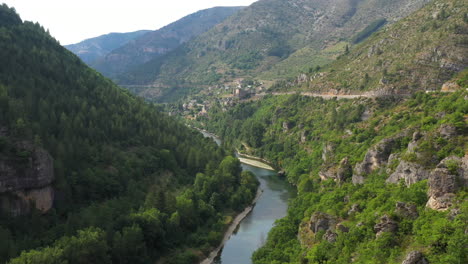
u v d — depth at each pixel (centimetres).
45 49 17375
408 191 7944
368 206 8825
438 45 19562
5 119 10825
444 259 5397
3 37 15400
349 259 7131
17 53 14975
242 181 17112
